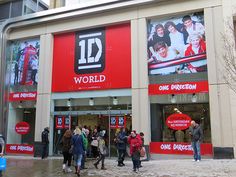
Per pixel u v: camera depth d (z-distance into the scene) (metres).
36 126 19.03
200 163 12.86
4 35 20.98
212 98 14.76
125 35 17.69
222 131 14.30
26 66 20.58
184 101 15.84
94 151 16.80
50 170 12.75
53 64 19.61
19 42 21.23
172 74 16.22
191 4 16.00
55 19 19.41
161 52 16.69
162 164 13.44
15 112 20.42
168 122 16.02
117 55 17.70
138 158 11.84
